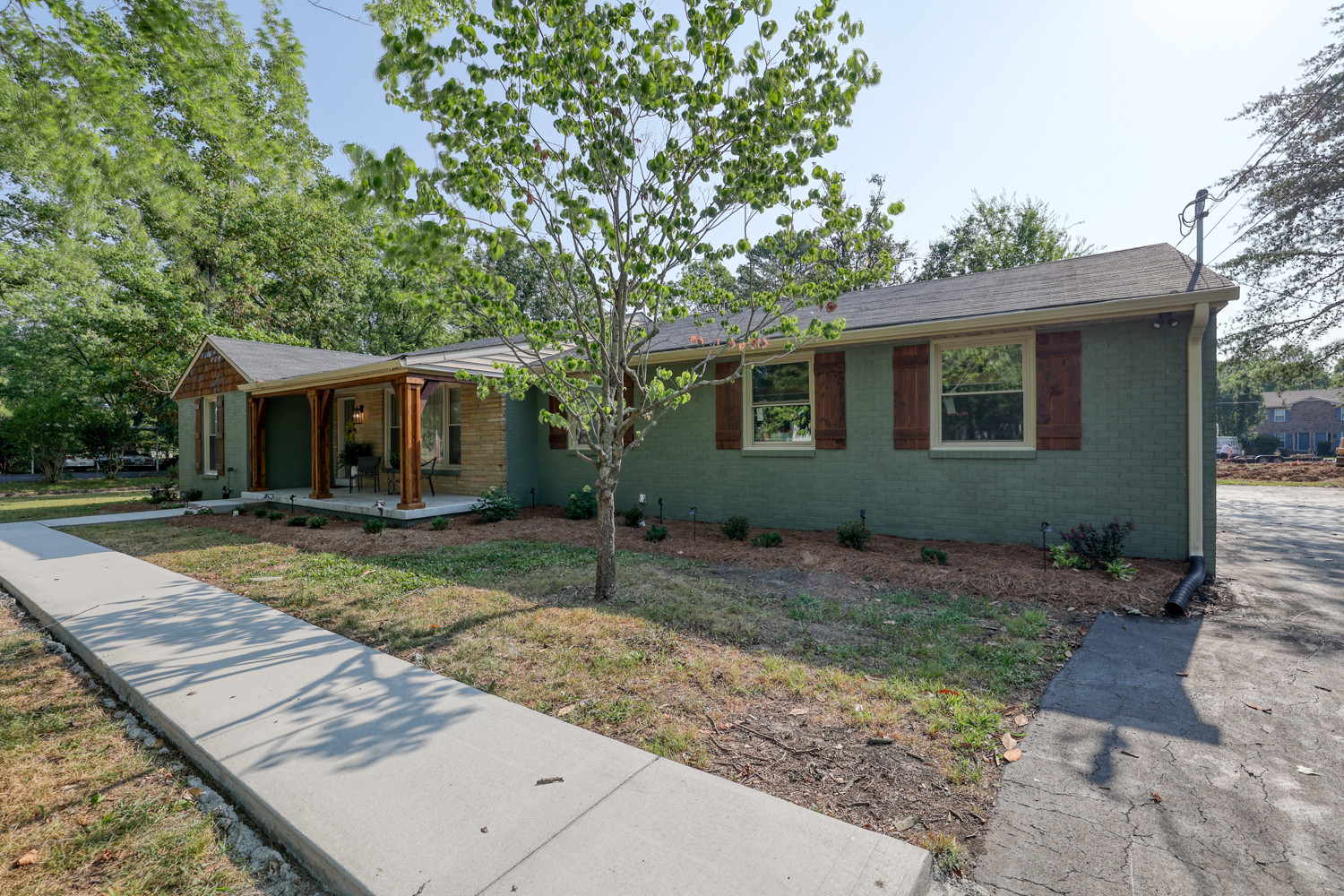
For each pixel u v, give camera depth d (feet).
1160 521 22.16
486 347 39.17
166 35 15.84
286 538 30.27
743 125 16.62
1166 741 9.95
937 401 26.99
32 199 56.59
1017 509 24.91
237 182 23.18
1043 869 7.07
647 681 12.37
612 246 18.35
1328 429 158.71
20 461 101.35
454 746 9.71
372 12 16.93
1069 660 13.57
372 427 48.16
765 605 17.80
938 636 15.07
